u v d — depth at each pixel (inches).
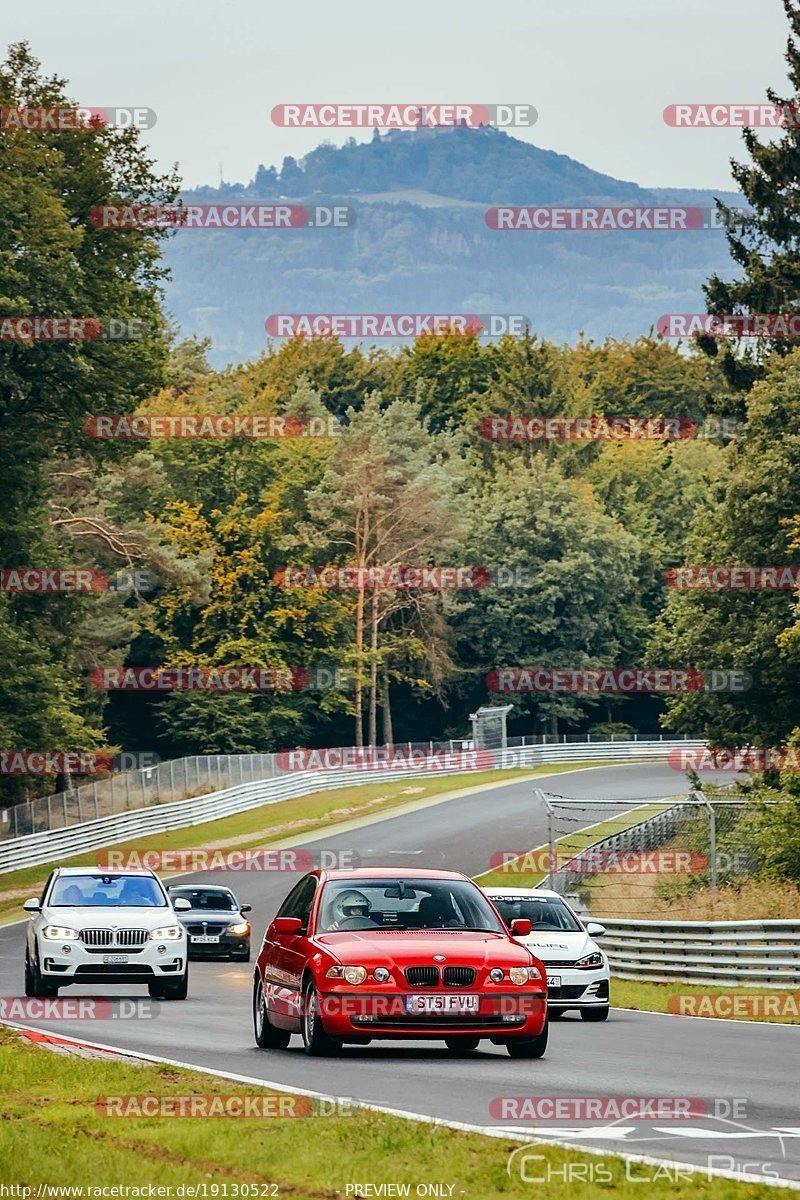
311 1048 1667.1
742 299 6446.9
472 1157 1062.4
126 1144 1141.1
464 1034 1644.9
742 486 5157.5
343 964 1646.2
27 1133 1158.3
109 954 2423.7
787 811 4544.8
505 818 6919.3
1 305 4987.7
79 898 2534.5
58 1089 1437.0
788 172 6525.6
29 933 2544.3
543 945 2393.0
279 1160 1077.1
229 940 3836.1
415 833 6574.8
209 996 2706.7
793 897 3612.2
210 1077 1481.3
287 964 1753.2
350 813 7416.3
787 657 5000.0
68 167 5492.1
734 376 6407.5
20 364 5374.0
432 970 1648.6
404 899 1774.1
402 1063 1635.1
